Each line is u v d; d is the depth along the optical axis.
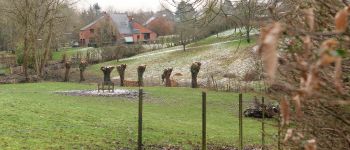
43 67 49.22
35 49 47.62
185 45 68.25
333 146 3.64
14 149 11.91
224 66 50.00
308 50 1.86
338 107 3.38
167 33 102.69
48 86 36.81
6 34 65.12
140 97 13.02
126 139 14.65
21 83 41.19
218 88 35.53
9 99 22.02
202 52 59.25
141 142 13.17
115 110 22.09
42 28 47.66
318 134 3.66
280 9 4.00
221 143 15.05
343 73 3.14
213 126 19.25
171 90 34.75
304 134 3.69
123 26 104.25
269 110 5.88
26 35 46.62
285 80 3.40
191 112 24.17
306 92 1.61
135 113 21.66
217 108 25.80
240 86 32.22
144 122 18.70
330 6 3.00
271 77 1.38
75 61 61.34
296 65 2.08
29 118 16.75
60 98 26.64
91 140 14.04
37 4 47.22
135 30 103.62
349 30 2.32
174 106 26.20
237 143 15.10
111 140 14.30
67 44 89.94
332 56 1.51
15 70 53.44
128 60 63.44
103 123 17.42
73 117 18.14
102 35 78.31
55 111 19.16
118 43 72.88
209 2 11.23
